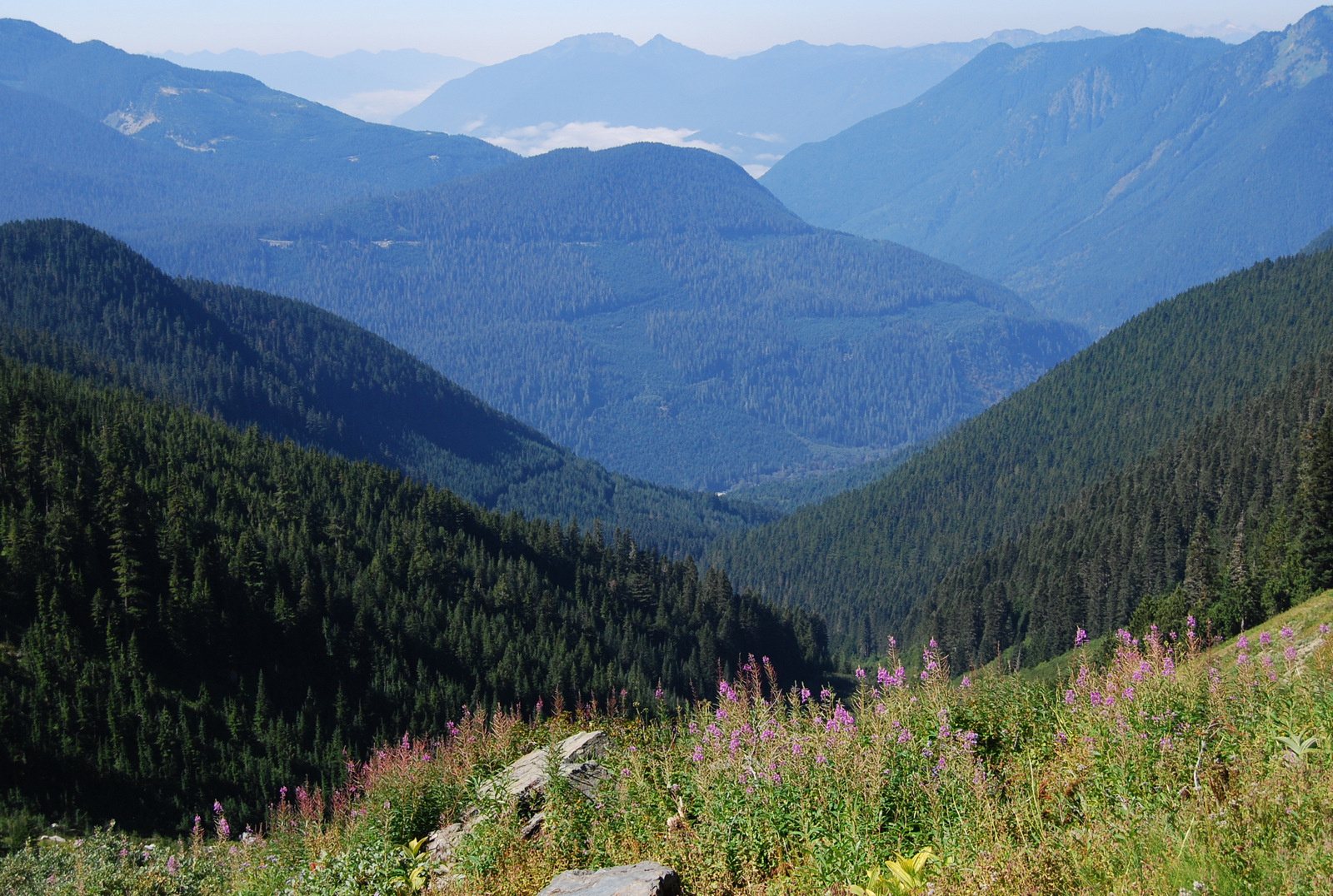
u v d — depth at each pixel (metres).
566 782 12.64
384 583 108.44
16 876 20.41
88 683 70.31
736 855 9.42
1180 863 7.04
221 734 73.31
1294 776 7.70
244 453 140.88
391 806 14.88
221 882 16.45
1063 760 9.70
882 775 9.62
